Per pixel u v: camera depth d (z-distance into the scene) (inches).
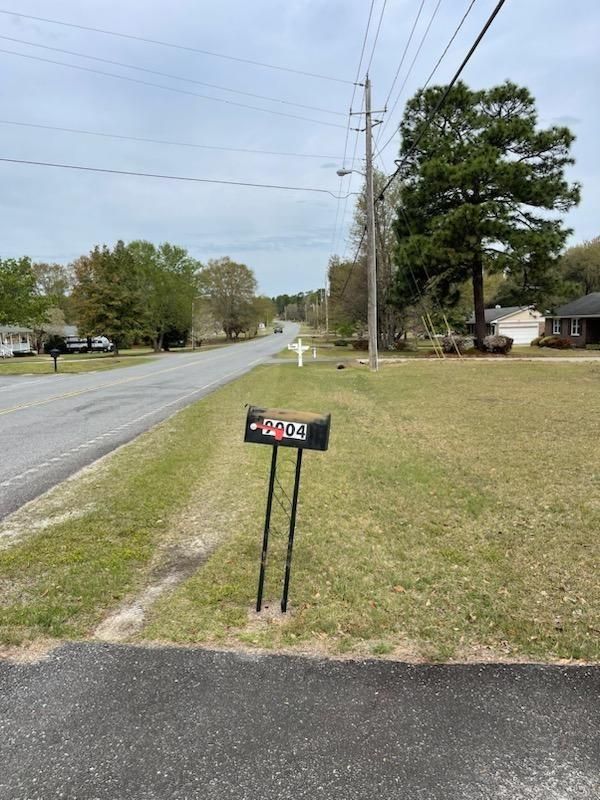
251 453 272.5
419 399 484.4
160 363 1181.7
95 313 1769.2
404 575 138.3
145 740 82.1
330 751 79.9
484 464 252.5
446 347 1227.2
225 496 203.5
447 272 1165.7
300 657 102.7
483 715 87.1
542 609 121.1
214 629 112.5
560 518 181.5
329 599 125.3
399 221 1210.6
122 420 386.9
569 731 83.6
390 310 1480.1
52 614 117.9
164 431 337.1
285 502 196.2
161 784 74.4
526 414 391.2
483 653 104.3
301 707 89.1
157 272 2253.9
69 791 73.4
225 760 78.3
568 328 1424.7
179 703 90.3
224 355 1517.0
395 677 96.7
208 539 162.9
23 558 147.9
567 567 143.9
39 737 82.8
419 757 78.6
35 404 479.5
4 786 74.1
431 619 116.4
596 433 319.6
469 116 1099.9
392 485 219.0
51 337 2454.5
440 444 296.7
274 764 77.5
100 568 141.9
